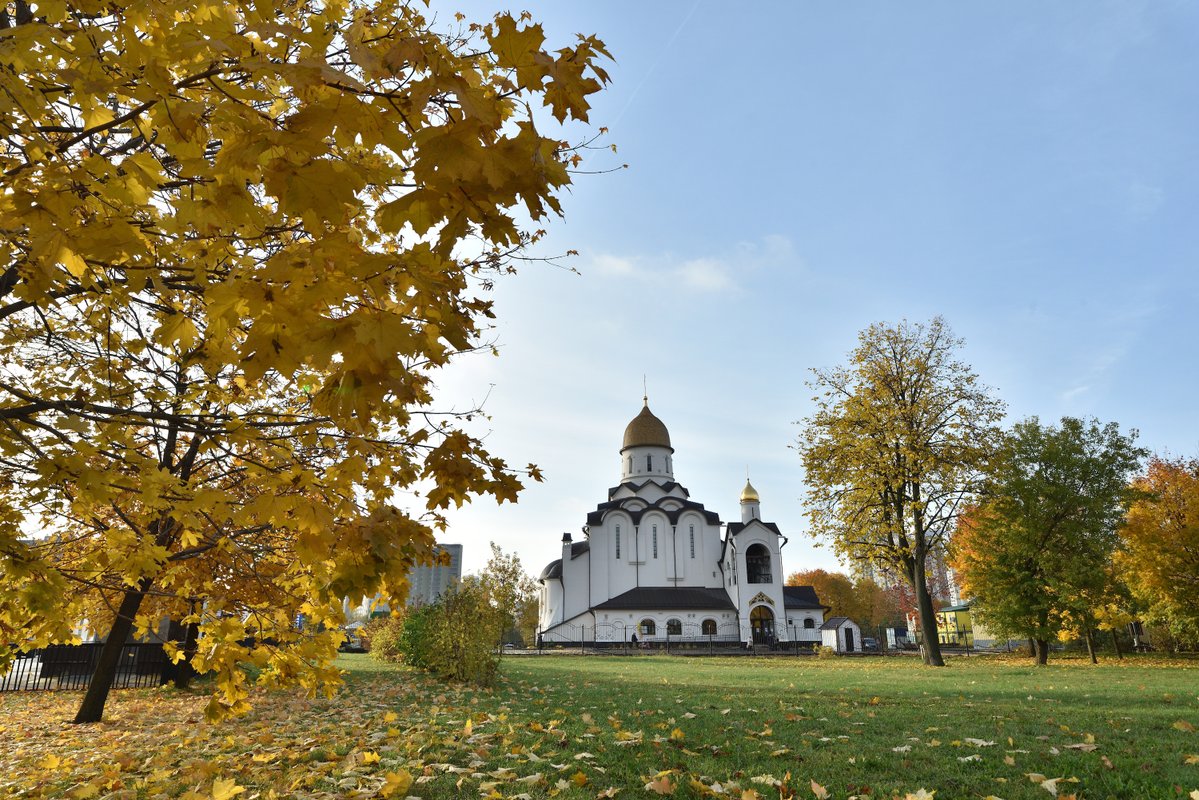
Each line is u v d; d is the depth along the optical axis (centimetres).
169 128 242
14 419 361
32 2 257
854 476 2911
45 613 348
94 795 565
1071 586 2997
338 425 349
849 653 5125
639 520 6462
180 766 655
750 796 491
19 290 304
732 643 5838
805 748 694
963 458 2814
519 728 818
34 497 403
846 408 3041
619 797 529
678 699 1162
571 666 2762
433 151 200
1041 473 3322
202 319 379
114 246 269
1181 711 943
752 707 1035
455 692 1363
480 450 366
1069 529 3112
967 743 702
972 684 1569
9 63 255
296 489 368
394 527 330
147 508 450
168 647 480
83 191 283
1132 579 3216
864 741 736
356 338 213
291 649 417
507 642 7675
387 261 227
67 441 324
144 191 280
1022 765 611
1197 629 3069
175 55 232
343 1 348
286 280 229
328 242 225
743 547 5988
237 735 853
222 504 362
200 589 538
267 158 209
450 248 228
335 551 334
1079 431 3309
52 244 262
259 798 522
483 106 208
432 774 579
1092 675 1888
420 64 213
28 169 280
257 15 250
